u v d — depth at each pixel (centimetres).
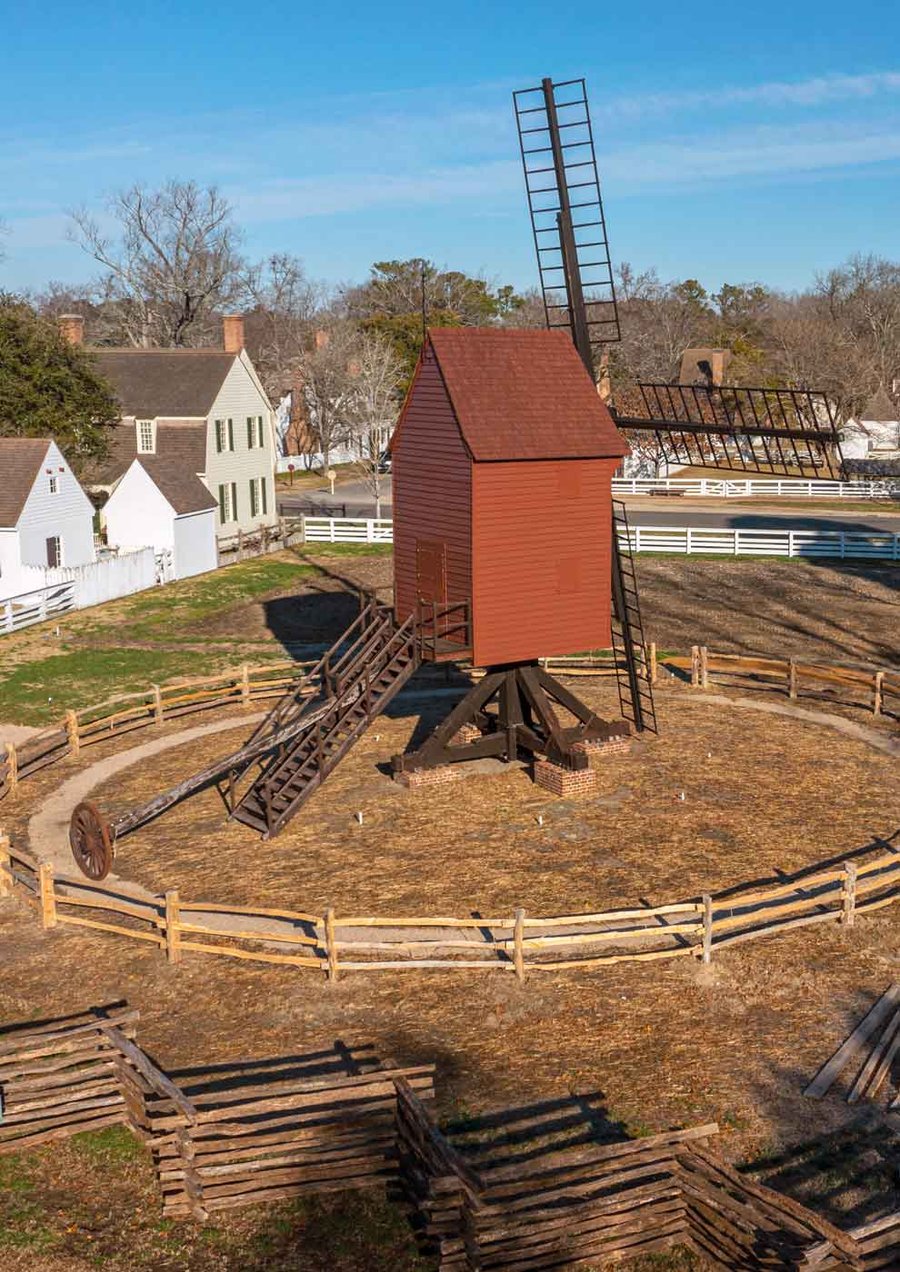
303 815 2503
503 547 2520
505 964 1789
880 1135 1402
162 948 1892
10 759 2667
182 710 3331
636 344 10038
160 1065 1575
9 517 4566
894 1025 1603
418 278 13100
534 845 2303
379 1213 1304
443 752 2667
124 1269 1220
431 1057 1581
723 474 8650
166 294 10150
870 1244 1141
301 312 13238
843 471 2817
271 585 5134
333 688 2784
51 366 5828
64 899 1959
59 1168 1382
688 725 3091
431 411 2553
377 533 6153
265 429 6600
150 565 5050
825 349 9719
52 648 4009
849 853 2236
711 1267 1229
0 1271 1212
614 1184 1274
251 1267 1225
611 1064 1557
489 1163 1354
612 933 1789
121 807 2592
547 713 2650
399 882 2147
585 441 2572
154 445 6059
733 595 4809
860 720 3125
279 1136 1345
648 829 2372
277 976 1806
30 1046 1520
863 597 4719
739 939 1856
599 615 2677
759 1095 1484
